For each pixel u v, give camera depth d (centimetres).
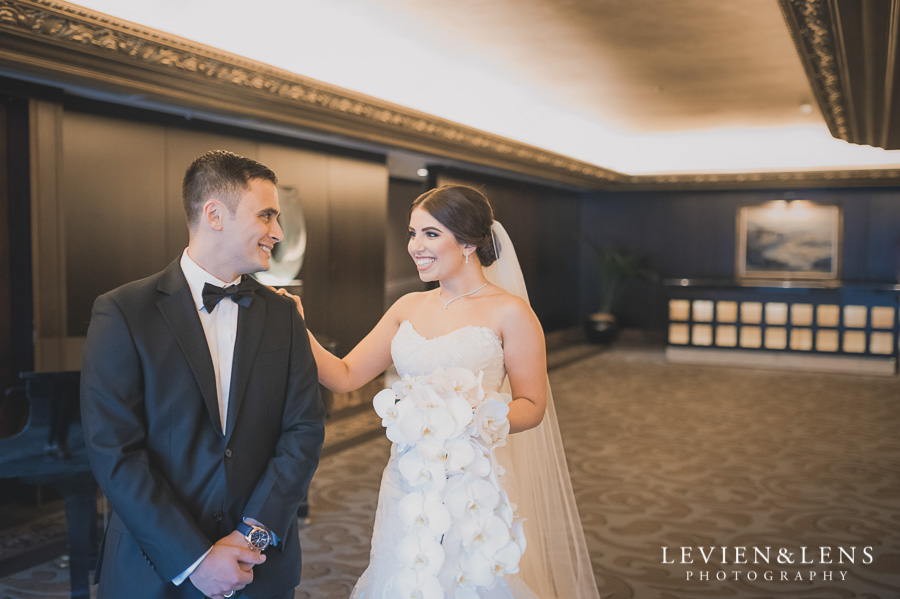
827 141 1060
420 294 245
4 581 350
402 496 220
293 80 505
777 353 1027
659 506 468
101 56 395
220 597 172
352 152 708
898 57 417
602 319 1193
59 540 404
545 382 228
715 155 1117
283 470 183
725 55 593
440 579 196
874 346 979
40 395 289
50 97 426
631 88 726
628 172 1171
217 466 177
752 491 497
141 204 503
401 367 230
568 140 996
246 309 188
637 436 645
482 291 231
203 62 443
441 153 733
